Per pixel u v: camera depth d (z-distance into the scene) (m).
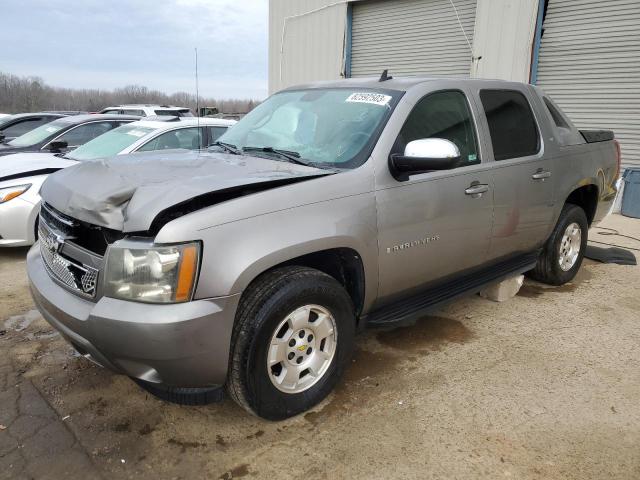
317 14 12.35
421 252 3.14
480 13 9.52
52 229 2.71
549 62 8.96
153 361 2.23
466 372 3.21
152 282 2.19
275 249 2.40
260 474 2.33
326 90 3.66
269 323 2.43
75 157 6.34
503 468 2.37
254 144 3.50
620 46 8.16
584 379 3.15
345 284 2.98
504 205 3.69
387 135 3.00
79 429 2.62
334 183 2.71
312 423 2.69
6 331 3.74
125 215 2.30
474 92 3.65
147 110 14.12
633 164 8.35
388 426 2.66
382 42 11.40
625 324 3.97
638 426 2.70
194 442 2.54
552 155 4.18
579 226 4.77
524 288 4.75
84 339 2.36
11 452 2.44
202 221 2.26
